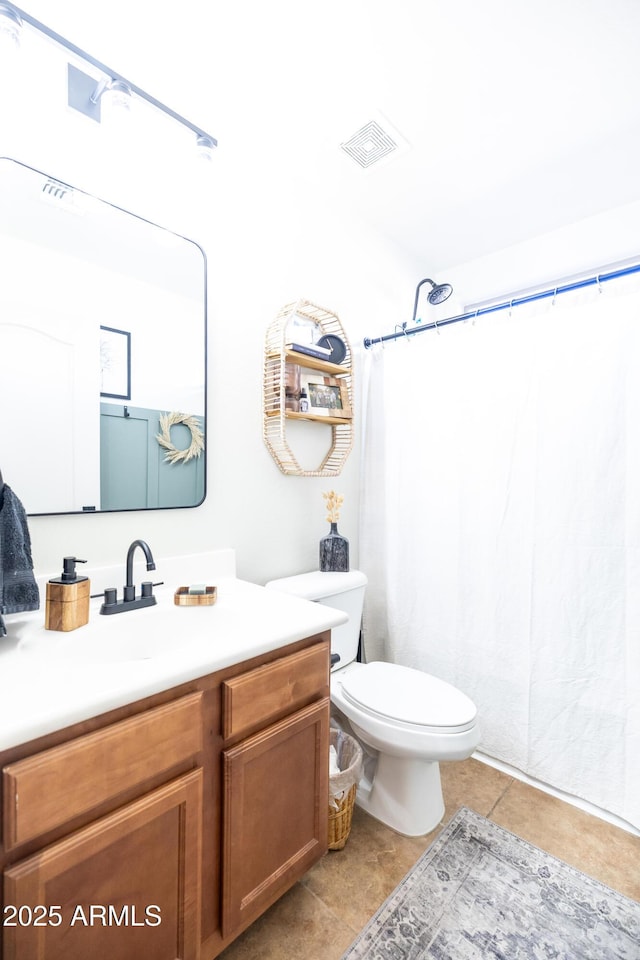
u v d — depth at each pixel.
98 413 1.22
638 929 1.08
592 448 1.48
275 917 1.11
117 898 0.72
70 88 1.16
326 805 1.13
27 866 0.61
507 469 1.68
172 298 1.37
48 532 1.14
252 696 0.93
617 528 1.44
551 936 1.06
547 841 1.35
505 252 2.33
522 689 1.66
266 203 1.67
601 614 1.47
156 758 0.77
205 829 0.86
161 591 1.30
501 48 1.25
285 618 1.10
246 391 1.61
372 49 1.25
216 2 1.11
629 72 1.33
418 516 1.93
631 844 1.34
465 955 1.02
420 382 1.93
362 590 1.80
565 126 1.54
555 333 1.56
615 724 1.45
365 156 1.69
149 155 1.33
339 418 1.83
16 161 1.08
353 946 1.04
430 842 1.35
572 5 1.13
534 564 1.60
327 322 1.90
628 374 1.42
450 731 1.24
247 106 1.44
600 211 2.03
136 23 1.16
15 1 1.08
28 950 0.62
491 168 1.75
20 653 0.86
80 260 1.18
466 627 1.78
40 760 0.63
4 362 1.06
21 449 1.09
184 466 1.41
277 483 1.74
